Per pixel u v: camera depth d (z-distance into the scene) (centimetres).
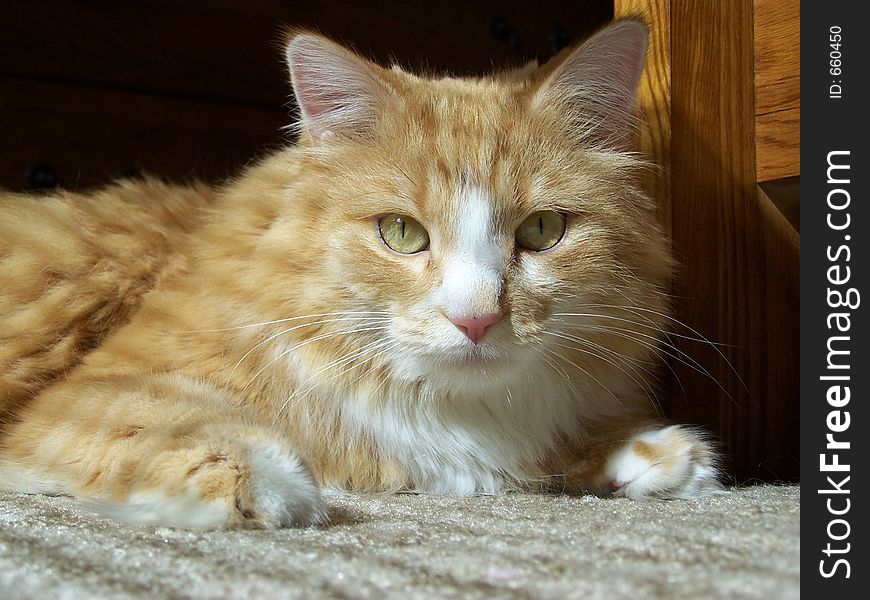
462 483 38
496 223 35
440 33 68
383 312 35
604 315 36
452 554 24
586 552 24
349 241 35
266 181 39
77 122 61
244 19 65
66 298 41
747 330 42
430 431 37
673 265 40
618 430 38
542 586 22
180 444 30
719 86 42
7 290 41
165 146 64
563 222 36
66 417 34
